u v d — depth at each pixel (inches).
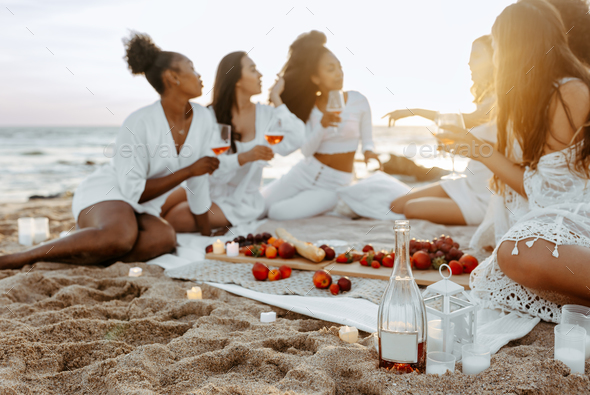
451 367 52.6
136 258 114.0
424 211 145.9
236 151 143.9
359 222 152.1
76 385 53.9
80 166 504.4
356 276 96.8
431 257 97.4
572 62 72.8
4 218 191.8
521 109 75.9
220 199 146.9
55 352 61.6
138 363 55.9
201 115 125.3
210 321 73.7
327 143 158.7
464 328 59.2
